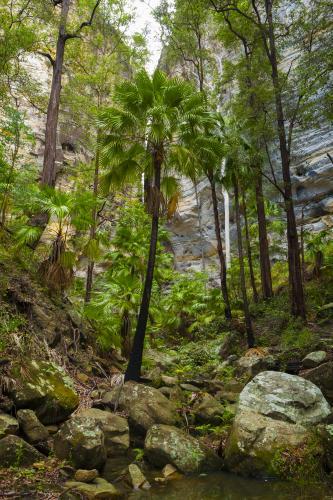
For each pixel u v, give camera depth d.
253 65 13.95
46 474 5.04
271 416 6.44
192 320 17.03
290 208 12.87
